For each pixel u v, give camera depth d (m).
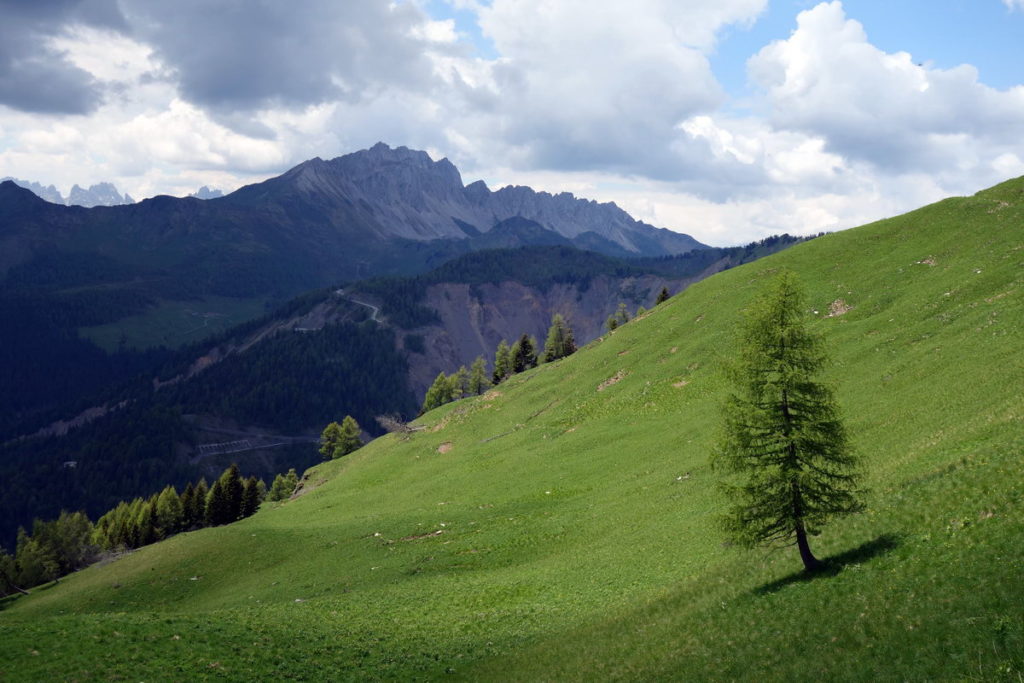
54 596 76.88
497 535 60.88
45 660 31.97
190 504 145.38
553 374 113.25
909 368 59.41
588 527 56.22
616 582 42.88
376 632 41.28
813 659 23.39
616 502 59.75
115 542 139.62
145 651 33.81
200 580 68.69
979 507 27.25
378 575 58.47
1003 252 74.75
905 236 96.69
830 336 76.06
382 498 89.00
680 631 30.88
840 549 31.02
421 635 40.69
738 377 30.53
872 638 22.80
